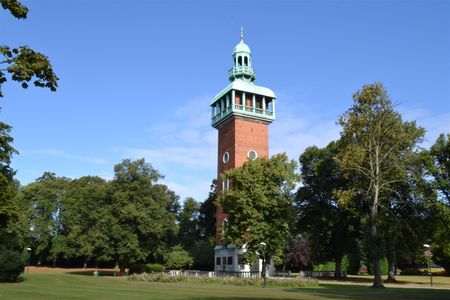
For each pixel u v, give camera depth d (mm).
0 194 37062
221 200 51281
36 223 87250
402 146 46938
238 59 74250
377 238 42375
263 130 69812
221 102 73125
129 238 65625
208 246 77188
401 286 43719
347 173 49000
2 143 16984
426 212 50719
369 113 44500
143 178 70125
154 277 49344
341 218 58750
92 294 25672
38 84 13492
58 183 92750
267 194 49250
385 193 50469
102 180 97062
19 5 12633
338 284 46594
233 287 38625
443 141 52094
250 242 48844
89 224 72375
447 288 40219
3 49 12766
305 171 64062
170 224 71562
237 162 66500
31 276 45938
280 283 43281
